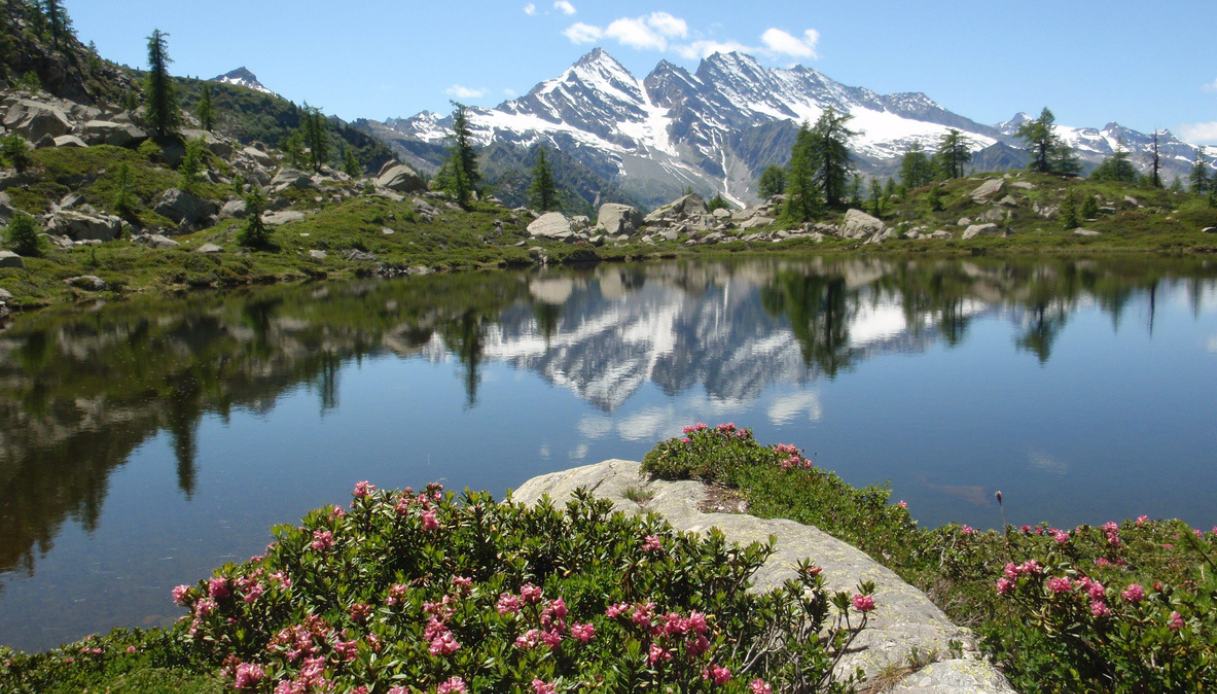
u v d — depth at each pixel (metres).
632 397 27.84
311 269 79.75
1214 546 9.91
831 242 119.81
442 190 140.88
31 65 128.25
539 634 5.43
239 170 114.00
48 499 16.97
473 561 7.64
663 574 6.64
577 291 69.12
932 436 21.28
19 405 25.95
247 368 32.84
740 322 48.41
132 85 164.75
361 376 31.73
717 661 5.65
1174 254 89.56
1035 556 9.95
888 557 9.93
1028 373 30.06
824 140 137.88
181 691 6.48
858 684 5.96
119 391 28.19
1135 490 16.61
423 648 5.33
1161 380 28.17
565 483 13.95
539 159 150.12
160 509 16.34
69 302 55.06
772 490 12.23
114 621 11.45
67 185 86.50
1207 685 4.90
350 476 18.64
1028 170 149.25
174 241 80.69
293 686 4.85
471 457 20.39
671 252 120.62
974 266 84.12
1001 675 5.74
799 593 6.32
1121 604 5.80
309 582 7.08
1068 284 62.19
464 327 46.56
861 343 38.78
